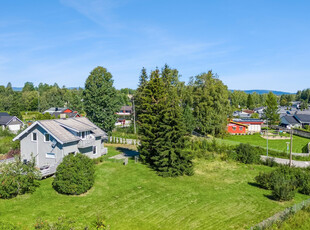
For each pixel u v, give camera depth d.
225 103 56.09
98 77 48.78
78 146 31.11
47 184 23.77
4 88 133.75
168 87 55.91
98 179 26.03
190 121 50.66
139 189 23.84
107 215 18.36
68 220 16.09
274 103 73.56
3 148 35.25
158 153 30.62
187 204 20.66
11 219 16.86
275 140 54.72
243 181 27.12
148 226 16.98
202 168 31.77
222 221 17.80
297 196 23.16
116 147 44.16
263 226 16.12
